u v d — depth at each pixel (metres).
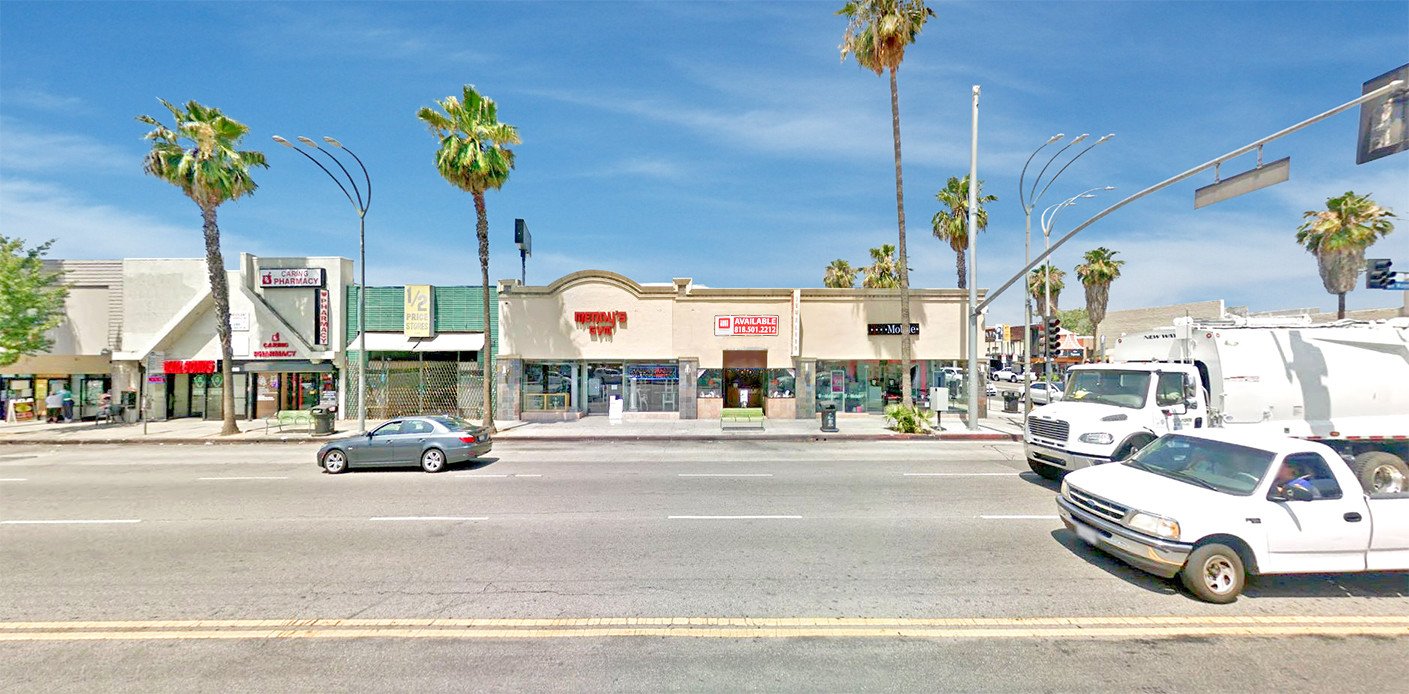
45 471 14.73
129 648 5.05
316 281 27.08
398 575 6.84
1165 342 12.28
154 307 27.25
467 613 5.75
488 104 22.12
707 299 27.05
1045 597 6.14
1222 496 6.31
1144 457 7.73
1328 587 6.34
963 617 5.64
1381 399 10.64
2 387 27.52
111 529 8.97
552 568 7.05
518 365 26.70
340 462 14.23
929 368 27.69
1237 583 6.00
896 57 23.09
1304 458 6.48
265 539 8.37
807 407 26.73
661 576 6.76
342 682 4.47
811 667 4.68
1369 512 6.15
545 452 17.92
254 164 22.81
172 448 19.70
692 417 26.70
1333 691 4.37
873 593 6.25
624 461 15.95
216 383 27.70
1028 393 20.66
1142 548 6.27
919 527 8.88
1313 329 10.95
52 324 24.41
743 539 8.27
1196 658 4.85
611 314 26.98
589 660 4.79
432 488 12.09
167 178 20.98
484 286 22.66
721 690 4.33
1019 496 11.12
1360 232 27.34
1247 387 10.94
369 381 27.27
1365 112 8.77
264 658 4.86
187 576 6.85
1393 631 5.35
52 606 5.99
